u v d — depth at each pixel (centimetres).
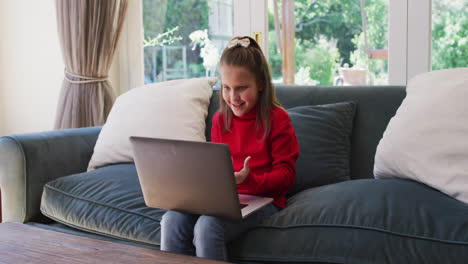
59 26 261
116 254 89
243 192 138
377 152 149
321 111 171
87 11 256
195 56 277
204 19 273
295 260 110
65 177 173
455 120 131
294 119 173
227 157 100
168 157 108
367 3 228
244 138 145
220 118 154
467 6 207
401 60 221
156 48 288
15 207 171
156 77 290
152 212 143
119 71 300
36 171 173
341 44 236
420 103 142
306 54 245
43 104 297
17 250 93
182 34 280
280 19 250
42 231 106
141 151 112
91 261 85
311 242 111
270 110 142
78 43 256
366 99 175
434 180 127
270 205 131
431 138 133
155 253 89
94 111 259
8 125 307
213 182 104
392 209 113
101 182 164
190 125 192
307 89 188
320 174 161
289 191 164
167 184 112
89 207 155
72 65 261
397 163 139
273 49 254
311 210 121
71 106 260
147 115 193
